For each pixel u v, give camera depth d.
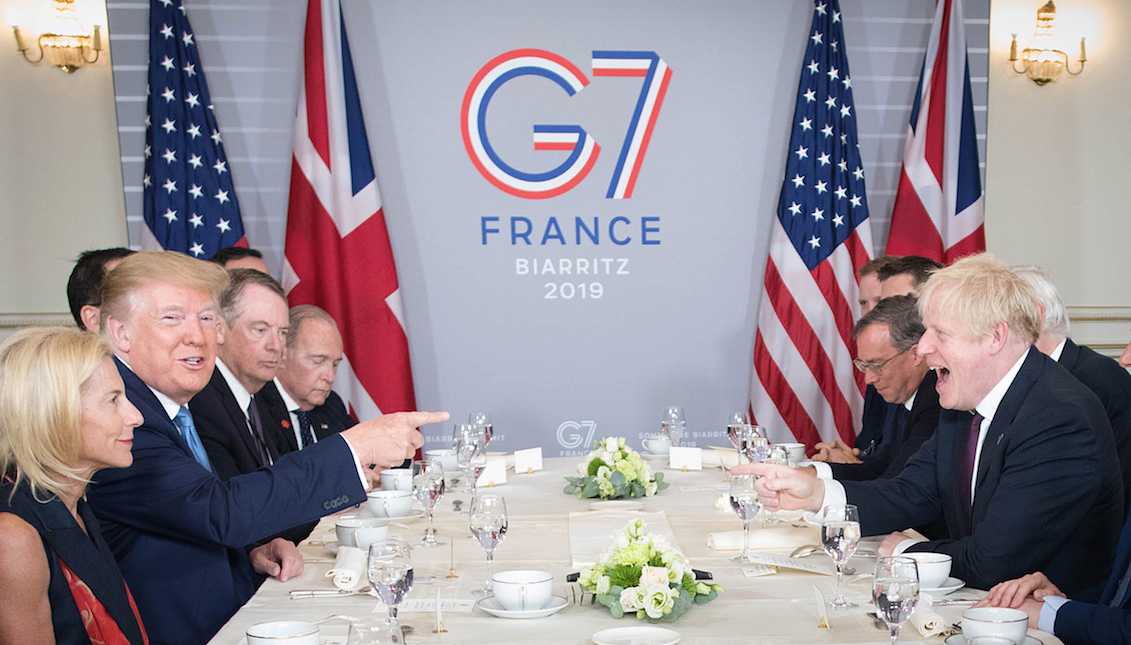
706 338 4.78
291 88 4.58
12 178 4.55
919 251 4.56
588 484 2.66
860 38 4.75
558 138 4.69
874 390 3.62
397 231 4.66
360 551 1.94
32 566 1.45
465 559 2.02
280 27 4.56
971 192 4.55
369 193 4.49
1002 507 1.83
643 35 4.69
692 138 4.73
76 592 1.53
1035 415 1.87
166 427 1.87
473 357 4.71
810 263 4.57
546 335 4.73
